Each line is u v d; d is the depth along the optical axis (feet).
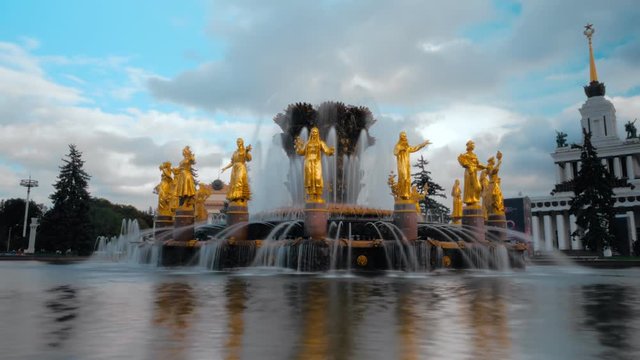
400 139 71.46
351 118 84.43
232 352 17.85
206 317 25.29
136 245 97.14
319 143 68.18
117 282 46.52
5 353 17.69
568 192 314.76
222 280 48.39
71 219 194.59
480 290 39.17
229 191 75.10
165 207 91.45
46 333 21.24
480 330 22.00
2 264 98.27
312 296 34.24
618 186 299.79
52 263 104.37
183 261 75.41
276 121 89.04
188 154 80.33
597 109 357.00
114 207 346.13
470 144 82.17
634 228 288.10
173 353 17.70
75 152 201.98
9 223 301.02
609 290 40.19
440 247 68.64
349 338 20.26
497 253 76.48
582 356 17.37
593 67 366.84
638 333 21.49
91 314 26.35
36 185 248.52
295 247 64.39
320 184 66.95
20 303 30.81
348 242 64.64
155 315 25.94
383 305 29.71
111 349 18.30
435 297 33.96
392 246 65.51
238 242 69.05
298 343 19.31
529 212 200.03
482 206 87.81
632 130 345.10
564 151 358.64
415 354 17.61
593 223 188.65
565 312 27.40
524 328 22.52
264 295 34.81
